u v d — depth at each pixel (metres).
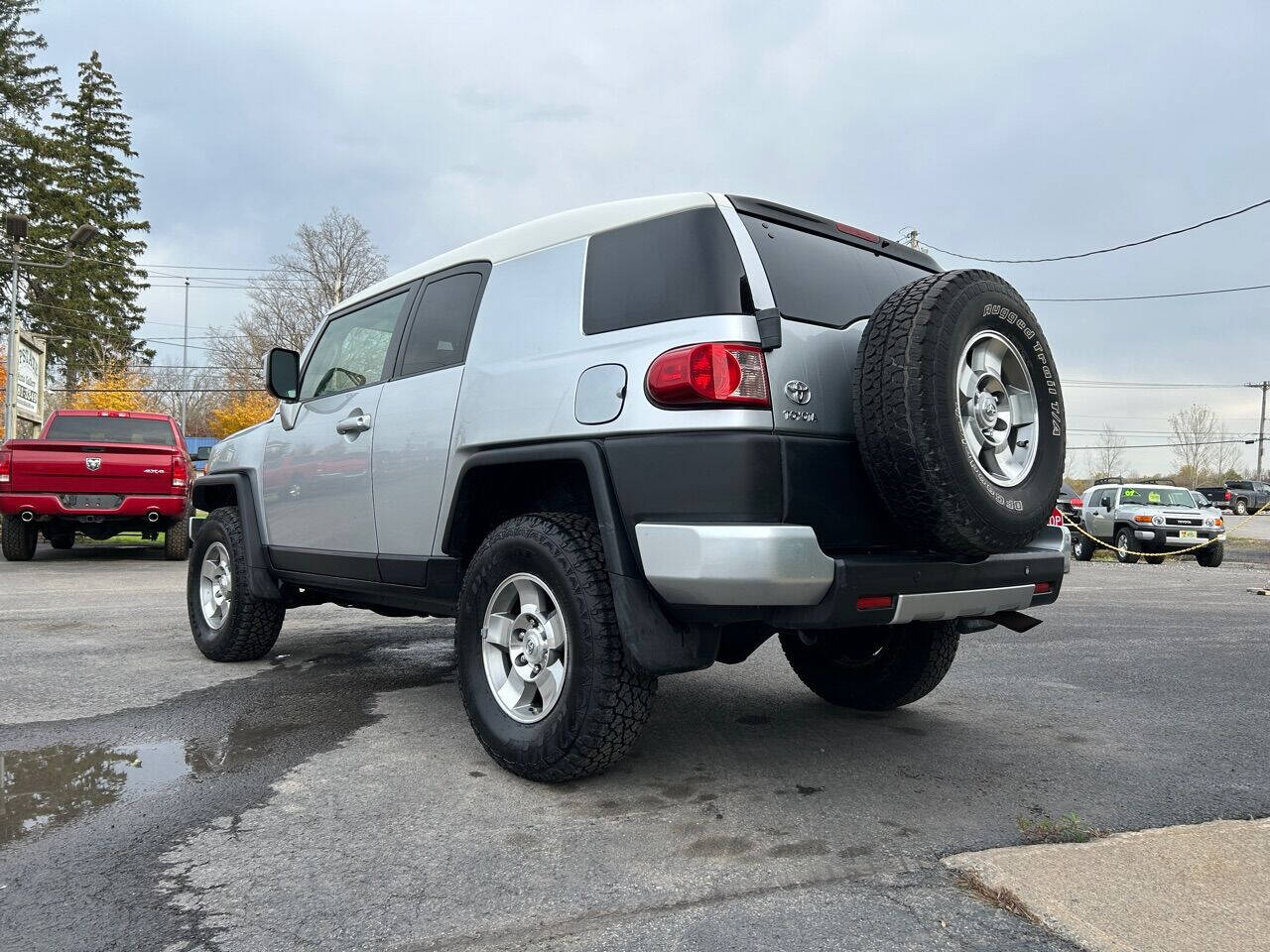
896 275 3.57
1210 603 9.72
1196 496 18.95
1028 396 3.08
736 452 2.61
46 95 41.50
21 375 18.94
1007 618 3.53
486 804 2.91
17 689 4.55
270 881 2.34
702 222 2.92
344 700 4.36
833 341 2.96
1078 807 2.93
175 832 2.67
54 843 2.59
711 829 2.70
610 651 2.88
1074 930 2.02
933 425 2.64
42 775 3.20
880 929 2.06
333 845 2.57
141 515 11.29
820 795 3.02
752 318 2.74
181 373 60.22
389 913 2.15
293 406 4.77
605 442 2.90
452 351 3.70
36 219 40.91
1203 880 2.28
